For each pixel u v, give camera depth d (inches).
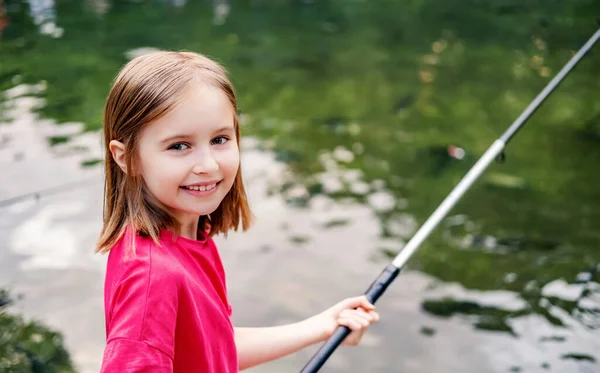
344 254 146.6
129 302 48.6
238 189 63.2
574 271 143.8
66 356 112.3
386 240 152.6
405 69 272.4
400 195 173.5
